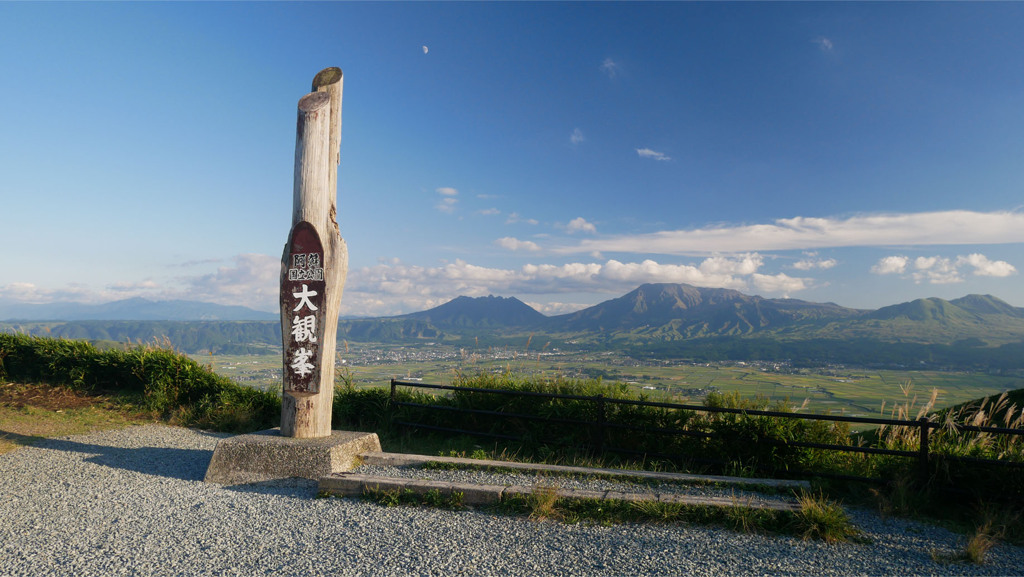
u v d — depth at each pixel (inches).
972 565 141.9
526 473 211.5
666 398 272.5
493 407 289.1
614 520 169.2
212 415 329.4
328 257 237.1
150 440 284.7
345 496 195.0
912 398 238.7
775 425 223.6
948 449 200.1
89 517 173.3
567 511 174.6
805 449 221.6
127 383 385.1
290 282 238.2
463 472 212.5
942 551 150.3
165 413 347.6
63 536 157.1
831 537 156.3
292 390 233.3
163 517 173.8
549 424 274.2
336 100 246.5
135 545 150.6
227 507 184.1
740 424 226.8
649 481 202.1
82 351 400.2
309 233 237.1
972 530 168.1
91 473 223.3
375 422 312.2
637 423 258.2
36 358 403.5
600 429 252.8
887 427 248.2
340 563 138.3
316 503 188.9
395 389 310.3
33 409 333.7
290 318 236.8
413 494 188.2
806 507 163.9
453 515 175.2
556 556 142.8
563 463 245.9
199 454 259.9
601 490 189.3
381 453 231.1
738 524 164.6
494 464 216.4
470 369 330.0
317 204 238.1
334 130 245.4
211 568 135.9
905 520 176.9
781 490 192.4
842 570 137.1
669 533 160.1
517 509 176.7
